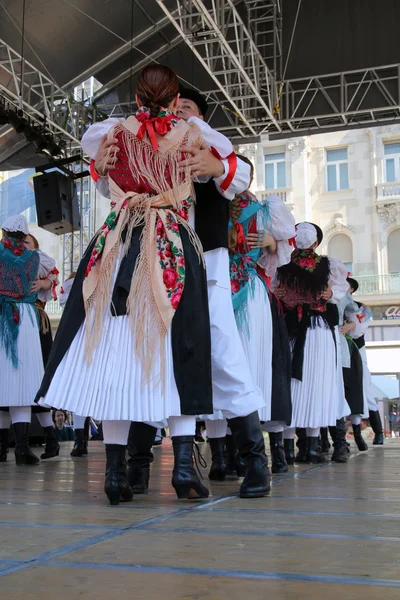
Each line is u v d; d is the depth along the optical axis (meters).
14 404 4.00
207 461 4.31
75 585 1.04
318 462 4.21
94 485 2.68
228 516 1.75
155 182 2.04
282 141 18.67
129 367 1.92
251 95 8.51
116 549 1.31
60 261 18.92
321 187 18.55
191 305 1.98
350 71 8.96
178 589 1.02
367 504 2.01
